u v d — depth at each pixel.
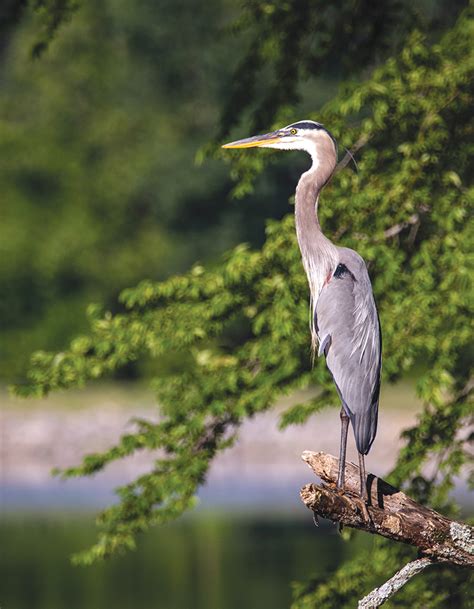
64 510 33.53
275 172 47.34
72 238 50.00
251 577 24.67
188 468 12.27
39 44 15.66
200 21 52.88
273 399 12.11
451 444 12.17
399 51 14.31
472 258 11.52
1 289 48.97
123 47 57.25
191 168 51.59
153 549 28.73
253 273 12.12
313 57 14.84
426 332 11.59
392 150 12.55
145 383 49.56
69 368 12.40
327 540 29.06
